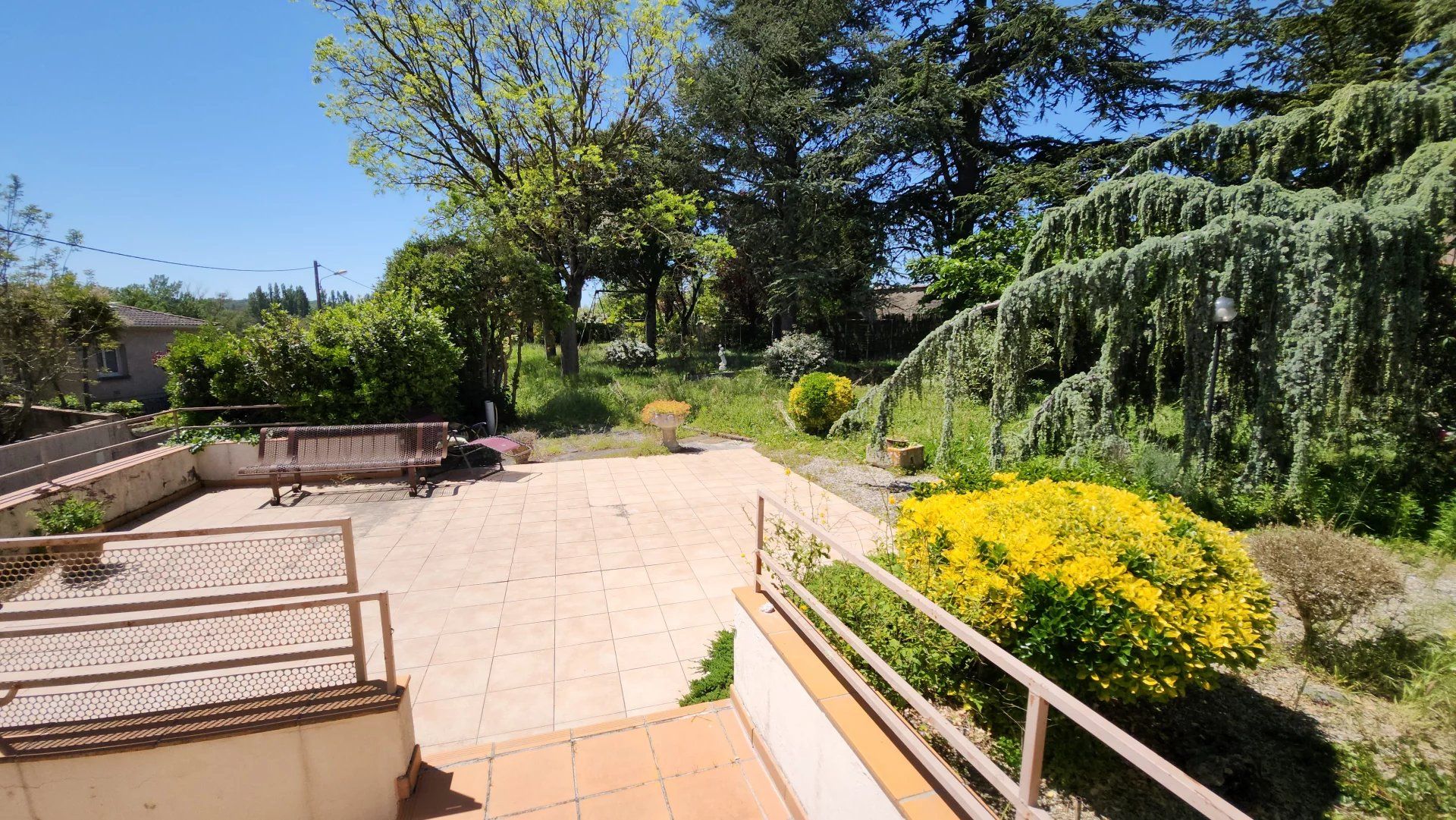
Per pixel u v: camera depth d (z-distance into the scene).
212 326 10.67
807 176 19.33
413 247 11.77
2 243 10.98
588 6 14.94
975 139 20.55
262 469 7.26
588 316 31.70
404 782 2.46
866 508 6.86
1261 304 5.05
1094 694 2.53
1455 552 4.47
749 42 19.08
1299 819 2.21
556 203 15.69
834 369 17.45
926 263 17.34
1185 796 1.02
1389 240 4.63
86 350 13.64
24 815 2.16
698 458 9.60
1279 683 3.03
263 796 2.34
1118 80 17.23
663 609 4.51
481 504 7.21
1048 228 6.62
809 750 2.29
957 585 2.57
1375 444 5.66
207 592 4.19
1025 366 6.18
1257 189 5.35
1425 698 2.76
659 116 17.97
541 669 3.73
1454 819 2.15
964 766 2.37
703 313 31.17
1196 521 2.85
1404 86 5.46
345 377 9.31
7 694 2.22
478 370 11.77
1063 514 2.79
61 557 2.20
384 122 15.20
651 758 2.79
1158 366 5.77
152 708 2.35
